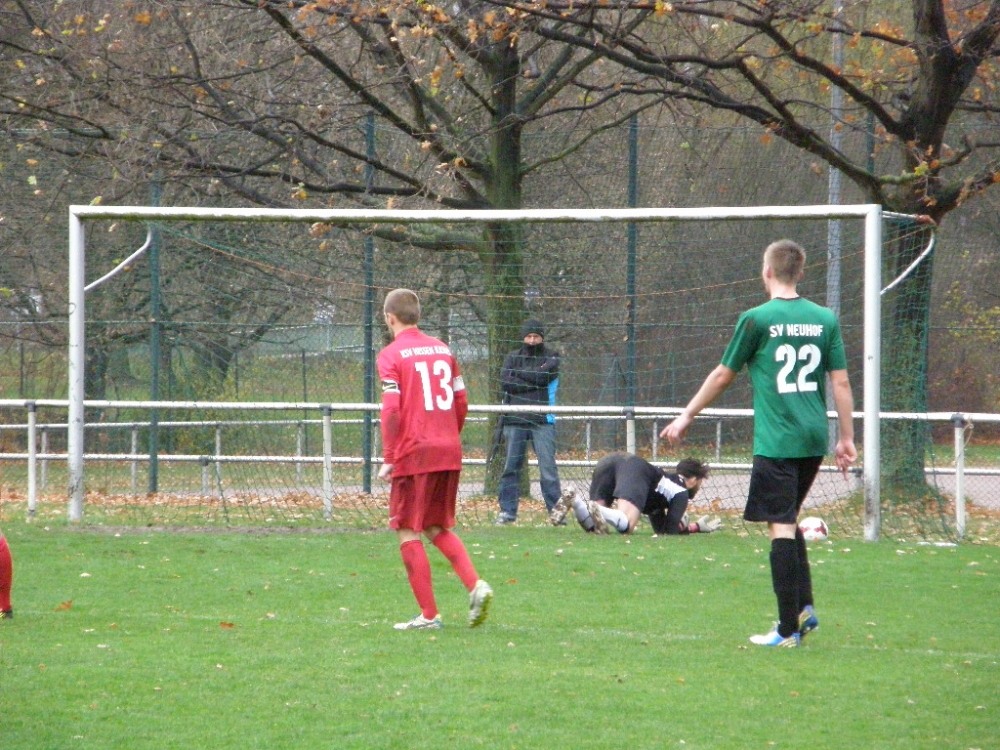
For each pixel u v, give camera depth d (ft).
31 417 136.15
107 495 157.38
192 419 167.73
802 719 55.11
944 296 190.70
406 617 79.87
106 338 167.84
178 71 174.60
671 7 146.92
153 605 82.94
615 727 53.67
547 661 66.69
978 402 209.87
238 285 167.73
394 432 74.84
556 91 175.73
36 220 171.63
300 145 175.63
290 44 178.81
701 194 175.01
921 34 154.92
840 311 167.73
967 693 59.93
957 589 90.99
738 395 159.12
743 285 165.99
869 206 119.24
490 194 173.99
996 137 179.32
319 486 161.89
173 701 57.47
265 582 92.38
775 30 153.58
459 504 149.28
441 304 159.53
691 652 69.31
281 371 167.53
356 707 56.70
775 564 70.90
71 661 65.41
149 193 177.27
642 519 134.62
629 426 132.57
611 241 164.25
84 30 170.60
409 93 169.37
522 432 136.98
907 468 141.59
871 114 172.14
